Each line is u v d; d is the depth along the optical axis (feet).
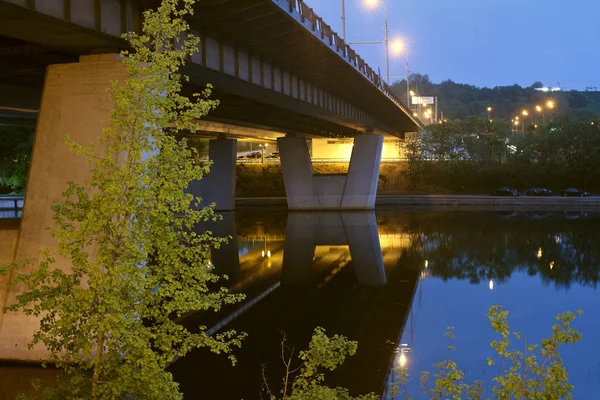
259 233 187.11
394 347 70.59
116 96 35.01
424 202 297.74
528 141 346.13
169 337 33.96
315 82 140.67
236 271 125.49
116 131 36.88
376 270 125.18
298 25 89.97
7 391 51.70
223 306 94.02
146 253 32.86
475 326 81.05
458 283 111.55
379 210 267.39
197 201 34.65
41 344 58.70
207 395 55.16
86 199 33.88
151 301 33.17
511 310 91.15
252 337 75.31
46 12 54.44
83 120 61.82
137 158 33.19
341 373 61.05
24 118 162.61
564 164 334.24
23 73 82.33
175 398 32.81
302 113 159.63
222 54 91.56
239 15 79.92
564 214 244.83
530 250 148.97
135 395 33.09
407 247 155.94
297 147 253.44
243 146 520.01
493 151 348.18
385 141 402.72
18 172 246.06
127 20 66.18
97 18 61.16
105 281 31.37
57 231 32.78
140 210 32.86
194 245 35.83
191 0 36.83
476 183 341.62
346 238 173.47
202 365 64.75
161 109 34.24
